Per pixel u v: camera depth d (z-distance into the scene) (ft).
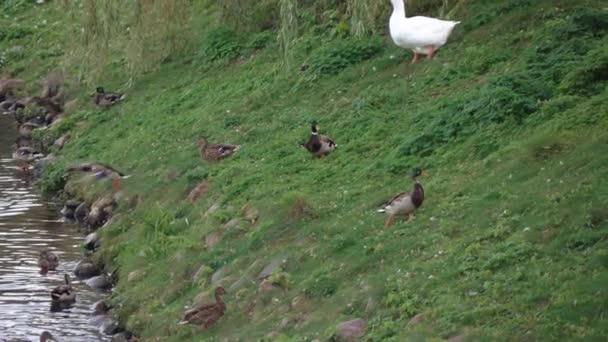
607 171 49.62
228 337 49.73
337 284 49.62
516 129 58.18
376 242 51.39
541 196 49.67
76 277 65.10
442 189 54.65
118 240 67.41
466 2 78.64
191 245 60.70
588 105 57.11
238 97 82.02
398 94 69.26
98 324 57.62
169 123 82.84
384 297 46.34
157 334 53.47
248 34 92.43
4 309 59.98
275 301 50.80
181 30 93.97
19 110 101.35
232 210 62.44
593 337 38.70
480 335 40.73
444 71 69.56
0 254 68.95
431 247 49.11
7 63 114.42
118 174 76.28
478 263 45.85
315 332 46.21
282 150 68.18
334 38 83.15
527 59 65.00
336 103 72.54
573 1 73.00
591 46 64.44
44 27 119.55
